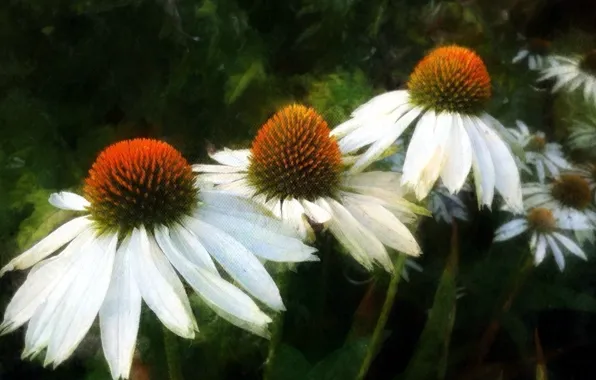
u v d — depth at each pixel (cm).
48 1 32
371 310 23
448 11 40
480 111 21
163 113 32
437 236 29
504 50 41
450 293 22
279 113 19
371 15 37
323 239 26
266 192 19
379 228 18
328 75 31
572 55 40
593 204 31
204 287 15
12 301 15
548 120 37
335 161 19
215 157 21
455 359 26
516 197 19
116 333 14
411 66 38
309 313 25
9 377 24
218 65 32
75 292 15
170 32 32
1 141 29
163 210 16
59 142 30
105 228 16
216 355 22
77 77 32
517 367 27
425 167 19
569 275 29
